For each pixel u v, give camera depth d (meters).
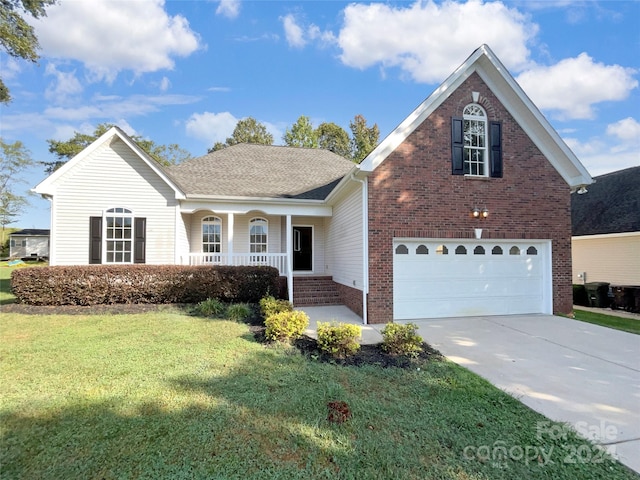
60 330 7.36
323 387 4.64
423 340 7.36
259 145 17.95
